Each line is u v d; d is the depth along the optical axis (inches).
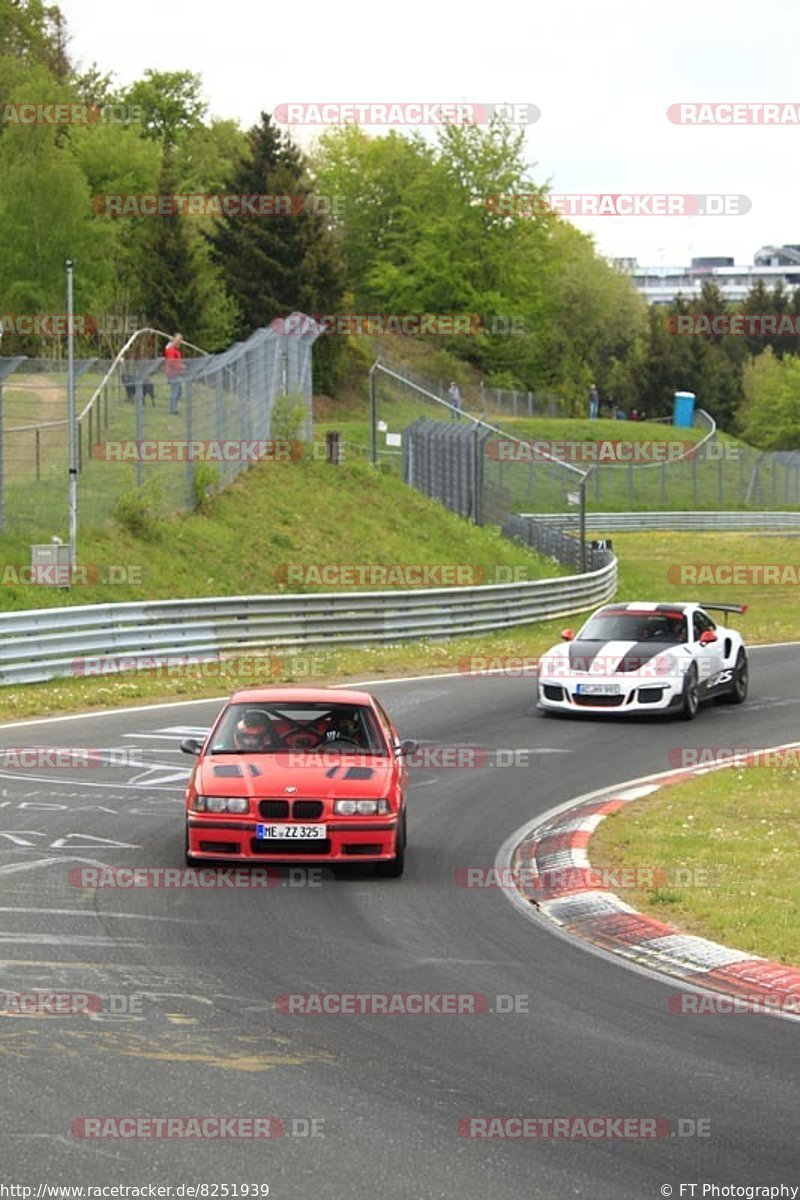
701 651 2246.6
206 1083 684.7
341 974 901.8
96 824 1359.5
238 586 3213.6
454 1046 758.5
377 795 1192.2
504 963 942.4
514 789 1626.5
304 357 4483.3
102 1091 668.1
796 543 6250.0
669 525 7209.6
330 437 4288.9
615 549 5979.3
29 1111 638.5
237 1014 804.6
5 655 2250.2
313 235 7716.5
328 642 2869.1
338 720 1299.2
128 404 3663.9
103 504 3201.3
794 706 2359.7
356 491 4151.1
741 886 1161.4
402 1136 627.8
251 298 7549.2
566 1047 761.6
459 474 4616.1
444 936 1012.5
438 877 1210.0
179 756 1745.8
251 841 1176.2
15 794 1491.1
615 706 2127.2
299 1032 775.1
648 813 1482.5
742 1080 712.4
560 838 1364.4
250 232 7549.2
